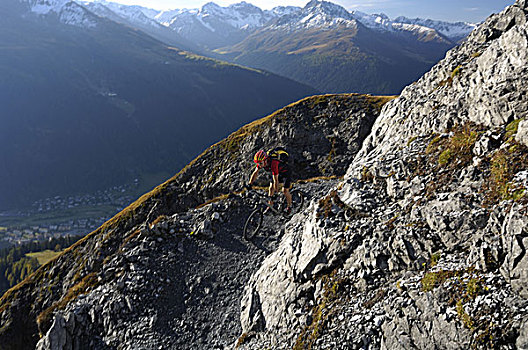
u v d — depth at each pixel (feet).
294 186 100.58
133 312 68.23
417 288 34.12
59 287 107.14
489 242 31.94
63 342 65.67
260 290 56.29
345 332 36.52
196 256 79.92
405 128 71.72
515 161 36.14
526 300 26.66
